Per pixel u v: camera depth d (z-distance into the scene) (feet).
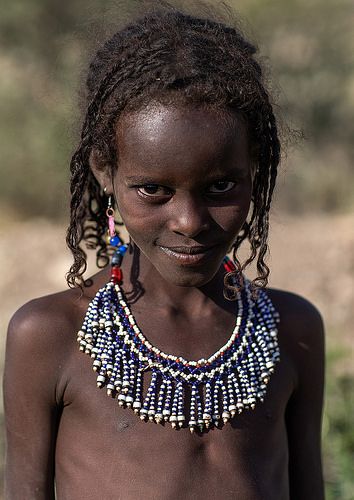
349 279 22.47
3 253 26.22
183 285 7.54
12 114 33.06
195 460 7.93
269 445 8.32
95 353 8.08
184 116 7.06
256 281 8.34
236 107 7.26
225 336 8.41
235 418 8.15
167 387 8.04
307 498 9.17
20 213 32.86
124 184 7.41
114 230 8.36
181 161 7.04
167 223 7.29
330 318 21.01
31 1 36.65
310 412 9.18
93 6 10.30
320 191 34.22
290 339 8.95
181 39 7.53
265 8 40.01
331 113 38.29
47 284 24.43
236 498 7.93
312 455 9.21
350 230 25.67
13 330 8.27
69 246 8.30
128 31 7.99
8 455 8.41
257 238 8.77
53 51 35.83
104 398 8.00
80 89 8.72
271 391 8.51
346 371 17.19
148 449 7.89
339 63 39.32
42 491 8.21
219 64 7.38
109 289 8.34
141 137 7.12
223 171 7.15
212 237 7.35
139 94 7.22
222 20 8.91
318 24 40.11
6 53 36.14
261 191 8.02
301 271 23.13
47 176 32.76
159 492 7.80
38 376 8.15
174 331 8.27
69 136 9.02
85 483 7.95
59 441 8.26
